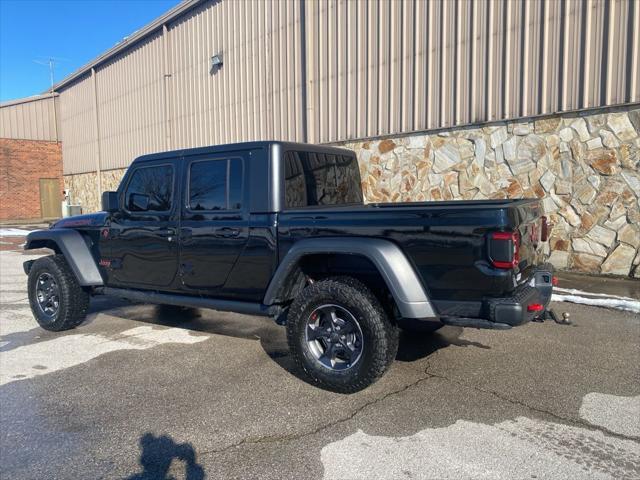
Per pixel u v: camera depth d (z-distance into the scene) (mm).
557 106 7734
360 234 3590
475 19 8492
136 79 18312
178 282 4676
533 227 3850
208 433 3123
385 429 3139
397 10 9586
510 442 2965
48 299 5590
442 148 9148
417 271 3402
